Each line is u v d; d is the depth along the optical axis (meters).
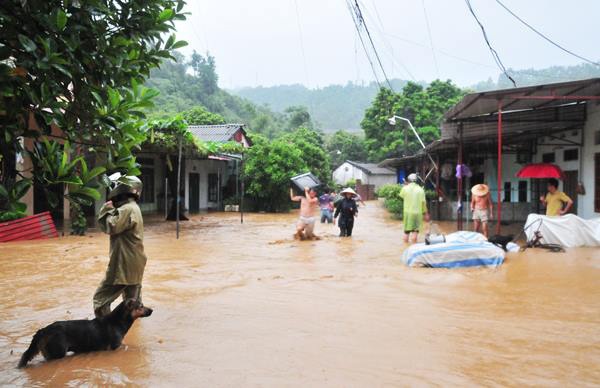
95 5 3.22
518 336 4.93
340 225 14.95
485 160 23.22
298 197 14.09
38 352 4.06
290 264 9.53
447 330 5.13
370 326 5.27
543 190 19.70
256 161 30.22
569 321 5.48
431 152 23.38
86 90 3.33
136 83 3.57
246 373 3.92
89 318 5.56
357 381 3.77
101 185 3.40
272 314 5.76
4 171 3.19
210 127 35.47
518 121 14.47
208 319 5.53
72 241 13.04
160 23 3.71
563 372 3.98
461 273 8.34
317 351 4.46
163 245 12.77
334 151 67.88
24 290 7.03
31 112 3.17
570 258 9.76
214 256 10.66
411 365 4.12
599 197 14.21
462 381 3.79
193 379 3.79
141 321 5.44
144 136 3.67
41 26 3.02
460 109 12.83
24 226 13.32
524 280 7.71
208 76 78.69
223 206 31.45
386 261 9.93
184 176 26.00
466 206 21.44
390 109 48.06
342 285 7.46
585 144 14.91
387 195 27.09
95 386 3.66
